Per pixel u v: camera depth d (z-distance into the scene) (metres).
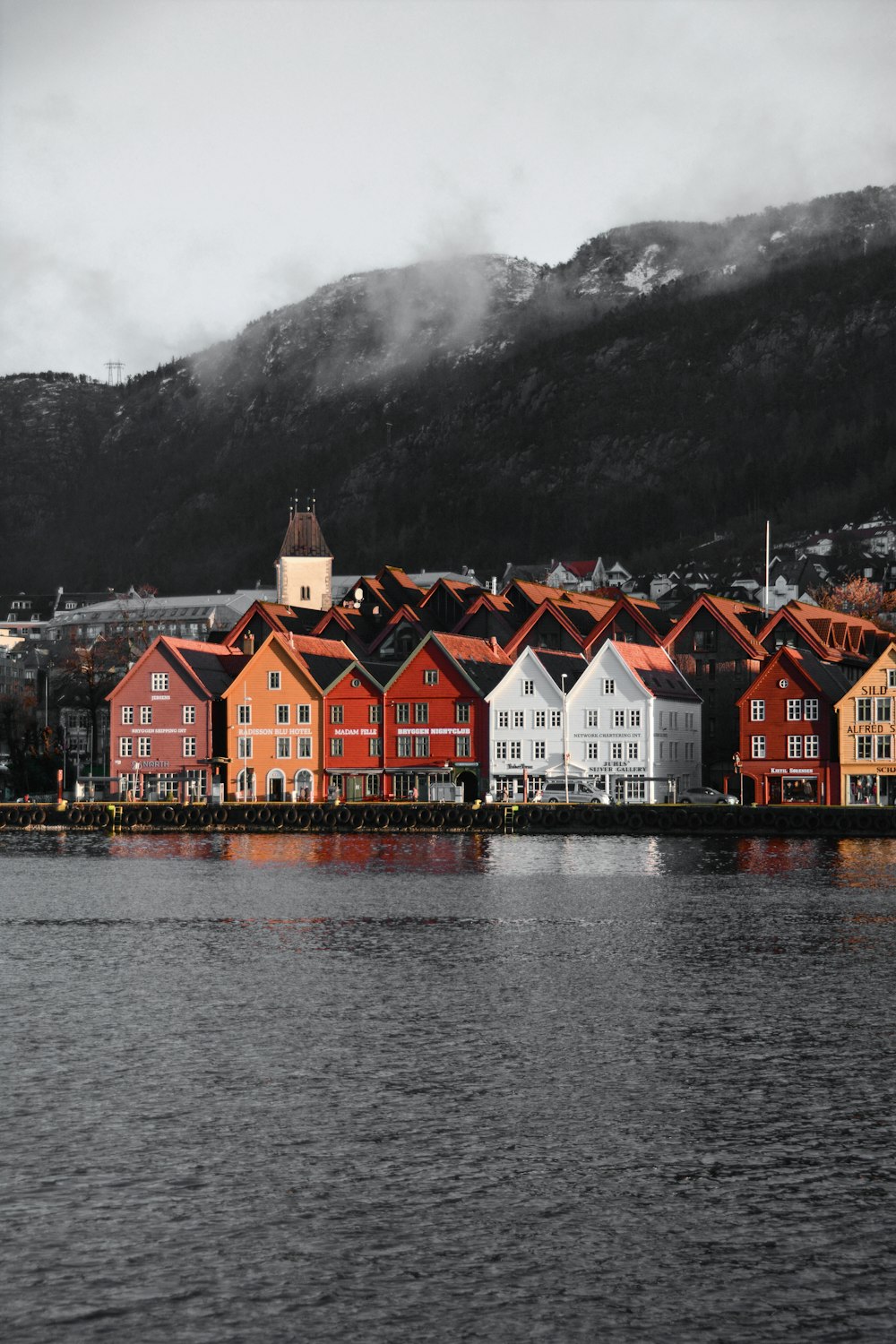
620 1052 45.78
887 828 126.00
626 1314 27.80
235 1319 27.55
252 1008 52.81
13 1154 35.88
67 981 58.75
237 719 157.62
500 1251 30.44
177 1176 34.44
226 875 103.75
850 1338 26.92
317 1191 33.59
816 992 55.66
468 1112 39.41
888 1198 33.25
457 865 109.75
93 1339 26.77
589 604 176.25
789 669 140.88
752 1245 30.75
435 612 173.38
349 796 154.25
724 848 121.19
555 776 146.50
